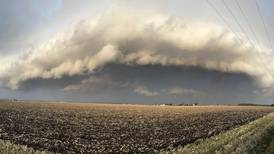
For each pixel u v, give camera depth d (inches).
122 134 1429.6
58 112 2319.1
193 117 2137.1
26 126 1557.6
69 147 1093.8
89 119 1977.1
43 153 858.1
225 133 1266.0
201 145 1021.8
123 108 3238.2
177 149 1010.7
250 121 1812.3
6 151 776.3
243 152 730.8
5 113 2074.3
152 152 1031.0
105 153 1023.6
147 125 1742.1
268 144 810.2
